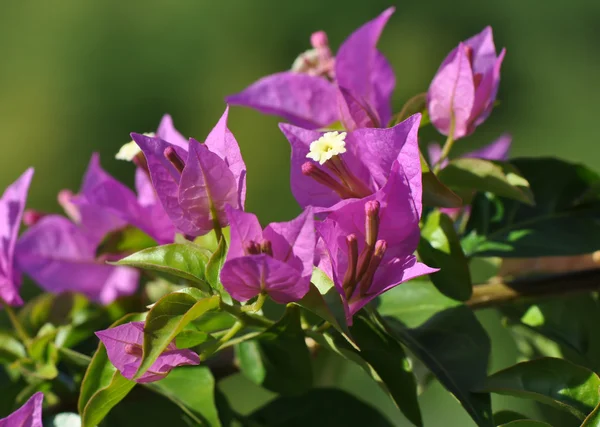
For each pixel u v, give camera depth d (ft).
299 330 3.36
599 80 12.59
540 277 3.49
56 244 3.71
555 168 3.54
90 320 3.54
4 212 3.54
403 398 3.34
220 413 3.49
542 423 3.33
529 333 3.60
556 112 12.51
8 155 12.53
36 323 3.61
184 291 3.31
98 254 3.55
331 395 3.55
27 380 3.53
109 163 12.75
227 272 3.25
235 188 3.33
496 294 3.49
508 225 3.52
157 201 3.55
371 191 3.37
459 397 3.32
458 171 3.44
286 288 3.26
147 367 3.24
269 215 11.10
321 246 3.31
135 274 3.71
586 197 3.52
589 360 3.52
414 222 3.34
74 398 3.51
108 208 3.55
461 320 3.38
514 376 3.33
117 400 3.31
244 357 3.48
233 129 11.98
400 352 3.35
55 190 12.51
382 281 3.33
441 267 3.42
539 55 12.82
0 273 3.52
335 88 3.56
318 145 3.35
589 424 3.27
